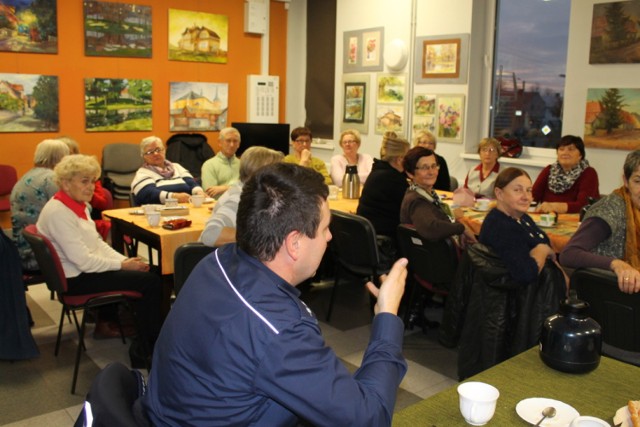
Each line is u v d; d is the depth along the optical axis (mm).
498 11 5445
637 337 2102
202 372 1044
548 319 1515
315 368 1006
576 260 2387
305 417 1005
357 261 3547
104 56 6070
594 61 4574
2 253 2943
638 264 2469
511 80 5430
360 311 4023
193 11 6590
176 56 6539
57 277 2783
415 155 3406
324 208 1131
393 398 1092
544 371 1466
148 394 1167
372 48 6371
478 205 3941
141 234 3373
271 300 1055
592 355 1438
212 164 5074
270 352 1000
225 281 1099
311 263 1134
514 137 5477
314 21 7207
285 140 6840
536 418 1216
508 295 2527
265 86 7086
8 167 5406
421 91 5898
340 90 6855
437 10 5664
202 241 2768
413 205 3357
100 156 6199
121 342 3441
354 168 4637
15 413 2629
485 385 1294
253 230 1093
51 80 5781
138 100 6348
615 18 4410
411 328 3713
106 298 2955
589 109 4645
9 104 5578
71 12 5828
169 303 3221
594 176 4219
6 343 3008
